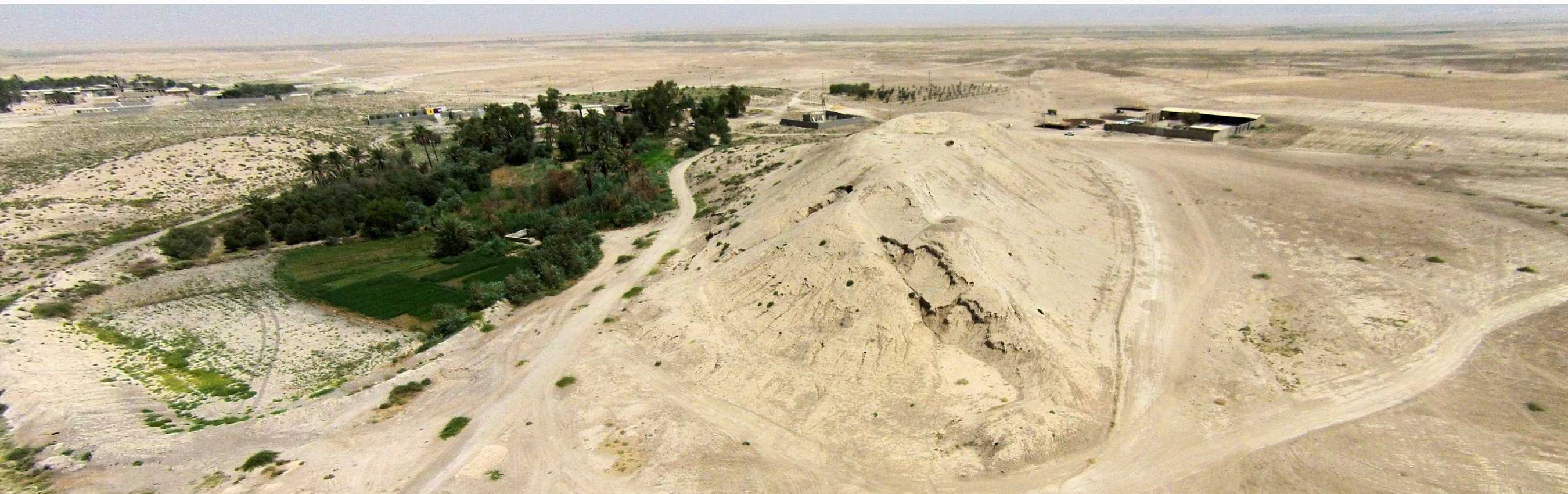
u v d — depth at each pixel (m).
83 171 117.88
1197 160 119.69
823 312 57.16
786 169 104.81
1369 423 47.03
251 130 155.12
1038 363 51.25
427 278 83.25
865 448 45.88
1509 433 45.34
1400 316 60.88
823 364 53.22
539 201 106.00
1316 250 76.94
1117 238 81.06
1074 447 45.12
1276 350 56.53
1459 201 90.56
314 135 152.50
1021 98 196.62
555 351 60.41
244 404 55.91
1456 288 65.50
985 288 55.78
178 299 78.56
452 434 49.47
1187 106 181.88
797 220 76.94
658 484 43.56
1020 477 42.91
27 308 72.56
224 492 43.75
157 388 58.81
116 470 46.03
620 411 51.06
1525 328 57.50
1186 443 45.59
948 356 53.16
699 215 97.38
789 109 193.00
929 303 56.22
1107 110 182.12
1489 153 116.31
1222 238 81.25
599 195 101.50
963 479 42.94
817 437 47.25
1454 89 181.00
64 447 48.44
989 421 46.44
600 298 71.12
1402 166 110.25
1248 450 44.75
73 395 55.59
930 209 69.38
